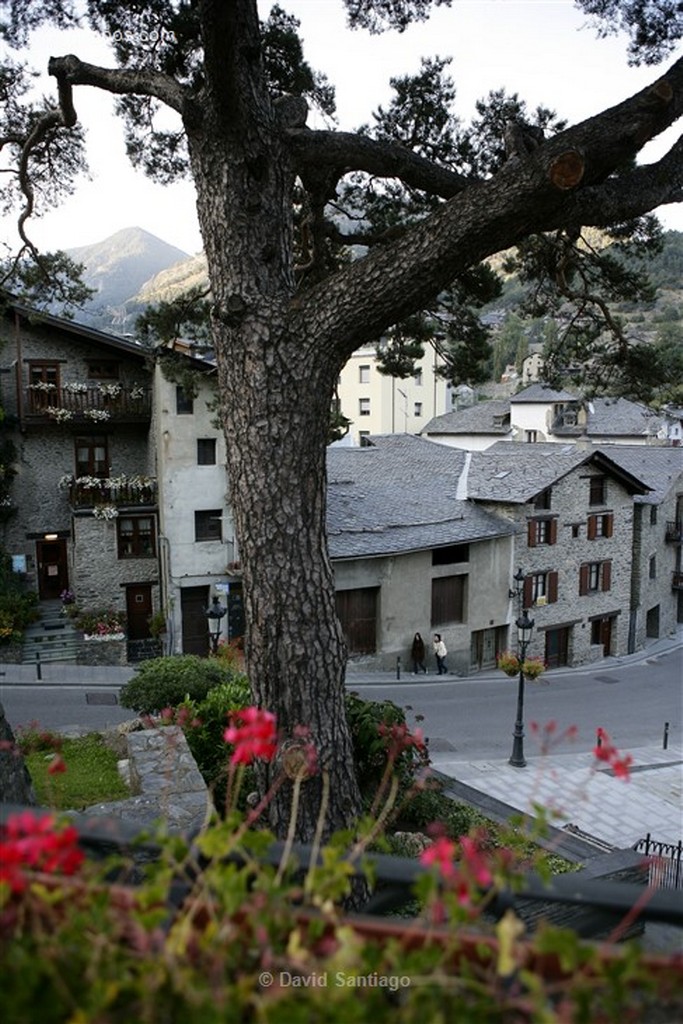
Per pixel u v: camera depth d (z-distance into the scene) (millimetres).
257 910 1353
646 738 19875
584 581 27984
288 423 5328
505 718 20500
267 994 1188
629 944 1182
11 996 1127
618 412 48438
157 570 24344
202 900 1371
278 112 5699
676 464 33875
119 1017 1148
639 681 25922
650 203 5371
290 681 5488
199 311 12953
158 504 23734
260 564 5473
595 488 28156
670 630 34219
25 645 22094
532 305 10562
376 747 7941
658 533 32125
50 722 17062
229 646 20625
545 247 9422
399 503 25062
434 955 1238
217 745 9055
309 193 7648
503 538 25312
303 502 5434
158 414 22766
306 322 5191
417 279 4875
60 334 23672
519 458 27953
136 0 7293
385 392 55562
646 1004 1204
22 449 24109
